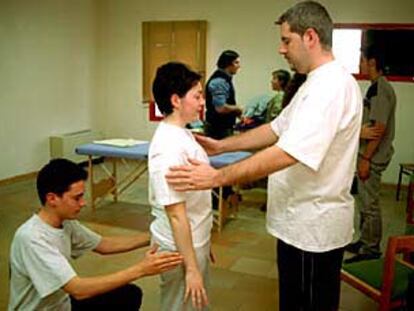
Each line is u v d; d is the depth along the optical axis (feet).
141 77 23.47
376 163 11.27
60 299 5.74
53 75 21.13
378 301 7.80
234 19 21.22
